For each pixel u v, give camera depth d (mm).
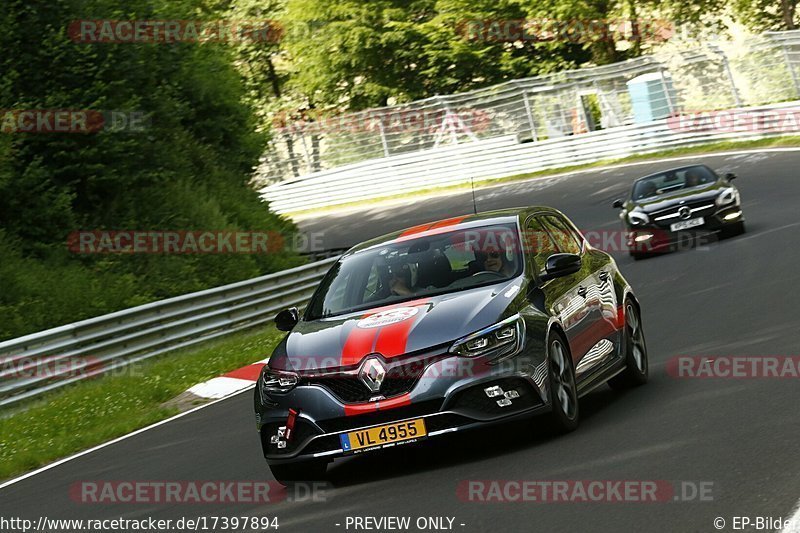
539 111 112938
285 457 15625
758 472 12133
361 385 15117
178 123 66438
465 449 16281
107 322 36938
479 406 14906
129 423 26656
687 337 24203
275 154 122062
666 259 42656
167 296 52312
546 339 15641
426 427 14875
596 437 15336
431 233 18375
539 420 15586
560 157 100688
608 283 19344
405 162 109562
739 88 102375
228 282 56500
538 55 133750
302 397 15375
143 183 58969
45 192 52906
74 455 24141
